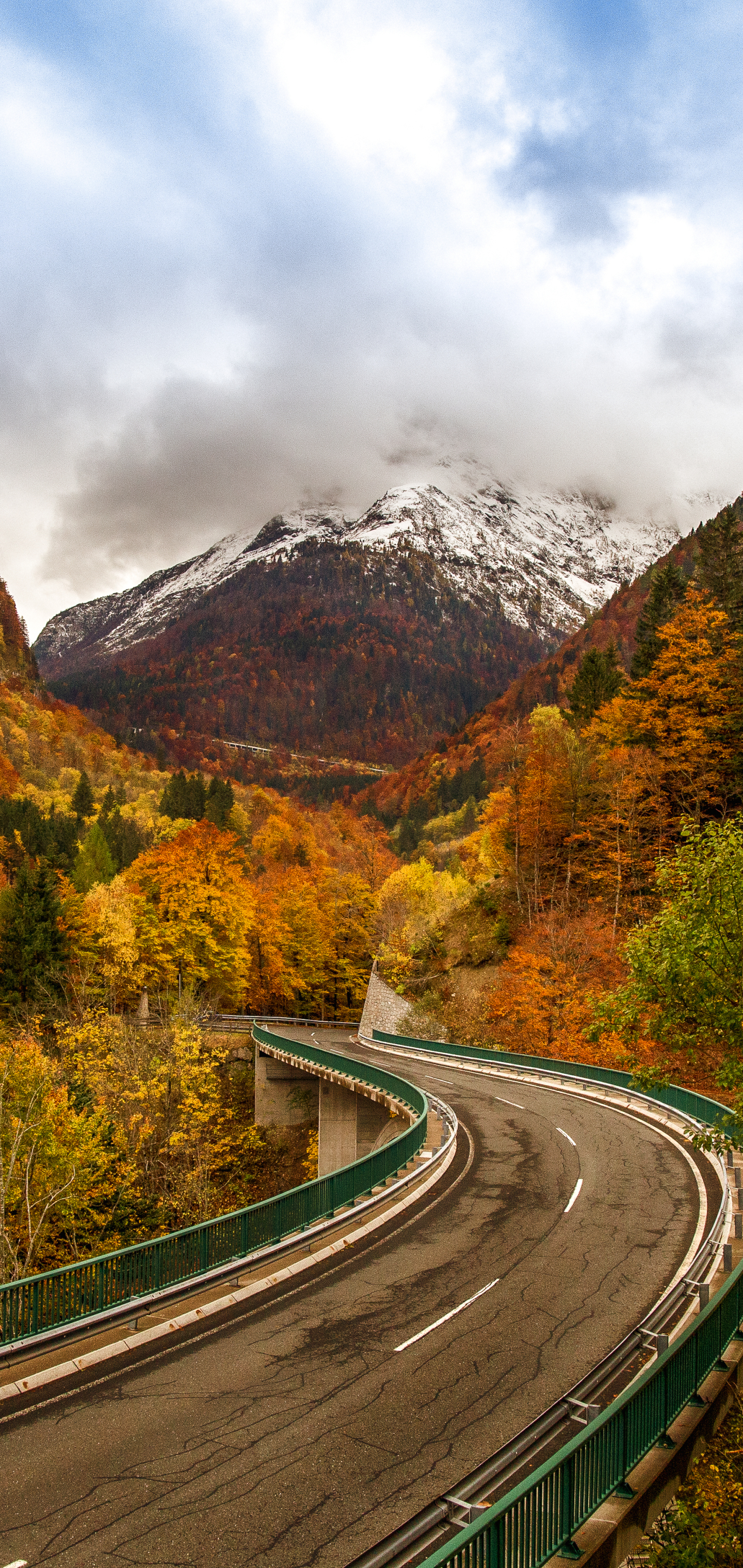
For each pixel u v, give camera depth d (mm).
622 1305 13289
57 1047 45000
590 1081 35188
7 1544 7867
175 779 151875
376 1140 41969
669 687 49625
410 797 175750
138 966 59906
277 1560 7652
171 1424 9969
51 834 95500
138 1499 8523
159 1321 12867
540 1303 13422
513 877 59688
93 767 183750
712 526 60812
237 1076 55625
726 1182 20312
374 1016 61406
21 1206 29750
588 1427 8305
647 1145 24766
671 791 50406
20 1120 28641
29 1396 10656
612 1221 17656
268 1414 10156
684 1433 9938
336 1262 15523
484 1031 48500
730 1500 10695
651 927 17906
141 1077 40000
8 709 184875
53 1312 12250
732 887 16453
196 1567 7566
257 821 157500
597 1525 8383
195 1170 37562
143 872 72125
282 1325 12750
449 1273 14820
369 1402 10438
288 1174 46750
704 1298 12438
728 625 56250
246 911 66812
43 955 53125
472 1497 8531
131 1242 32031
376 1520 8203
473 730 183375
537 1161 22875
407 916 73312
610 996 18141
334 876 93625
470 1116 29250
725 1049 20234
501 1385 10820
